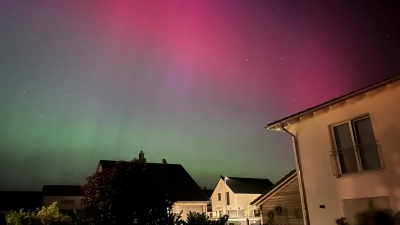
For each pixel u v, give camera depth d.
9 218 12.47
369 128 9.14
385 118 8.60
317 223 9.83
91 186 10.30
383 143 8.56
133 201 9.77
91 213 9.80
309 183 10.28
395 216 7.96
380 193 8.46
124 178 10.03
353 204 9.06
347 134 9.66
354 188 9.09
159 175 10.66
